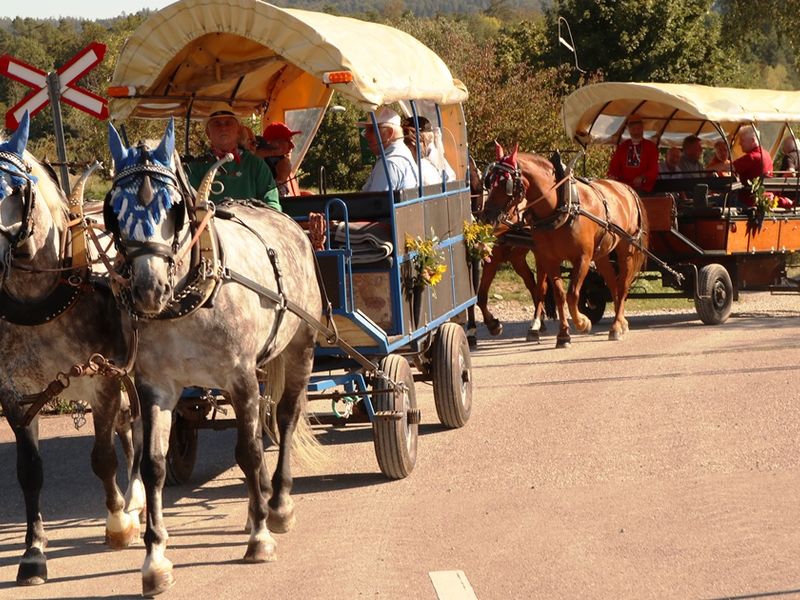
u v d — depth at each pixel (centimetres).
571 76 4172
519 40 4506
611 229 1656
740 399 1209
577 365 1482
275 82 1181
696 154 2014
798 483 884
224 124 952
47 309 725
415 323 991
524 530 793
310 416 984
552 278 1644
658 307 2214
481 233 1192
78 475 1033
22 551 802
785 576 677
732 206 1906
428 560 735
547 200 1562
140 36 887
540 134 2652
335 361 976
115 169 654
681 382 1321
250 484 742
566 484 913
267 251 780
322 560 745
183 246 674
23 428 742
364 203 948
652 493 875
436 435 1112
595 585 675
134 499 822
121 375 721
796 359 1440
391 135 1051
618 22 4325
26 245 705
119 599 686
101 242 816
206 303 689
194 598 679
